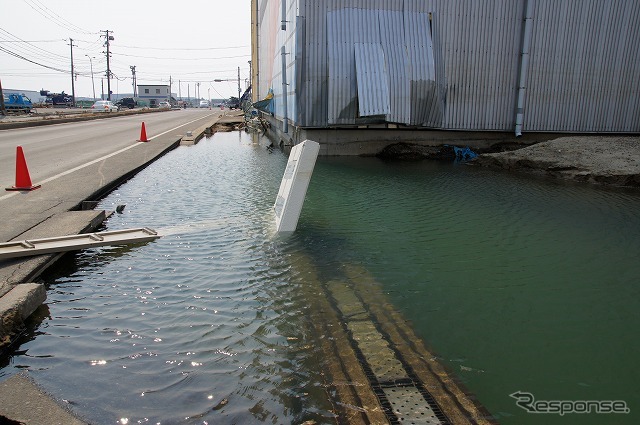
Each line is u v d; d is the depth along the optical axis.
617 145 12.85
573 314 4.25
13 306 3.71
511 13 15.47
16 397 2.86
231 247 5.91
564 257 5.76
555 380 3.25
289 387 3.06
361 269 5.25
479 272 5.24
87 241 5.65
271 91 24.89
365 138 15.81
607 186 10.66
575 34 15.79
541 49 15.78
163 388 3.03
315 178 11.47
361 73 14.51
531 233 6.77
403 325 3.97
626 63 16.22
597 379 3.28
